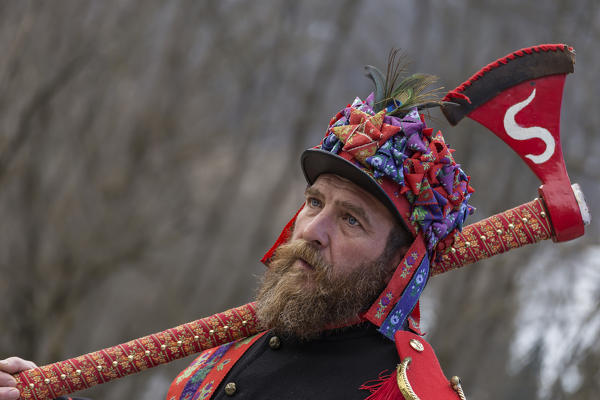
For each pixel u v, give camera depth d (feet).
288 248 9.50
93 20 49.34
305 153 9.55
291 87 62.08
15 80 44.80
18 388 9.63
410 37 53.62
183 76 56.18
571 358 37.83
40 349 44.21
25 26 45.14
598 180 45.57
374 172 9.20
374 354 9.25
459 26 51.78
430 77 10.12
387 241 9.36
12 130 44.37
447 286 45.42
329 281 9.18
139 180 52.01
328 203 9.43
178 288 57.16
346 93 61.72
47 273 44.96
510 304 40.81
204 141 56.24
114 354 9.95
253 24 60.80
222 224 59.67
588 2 48.06
